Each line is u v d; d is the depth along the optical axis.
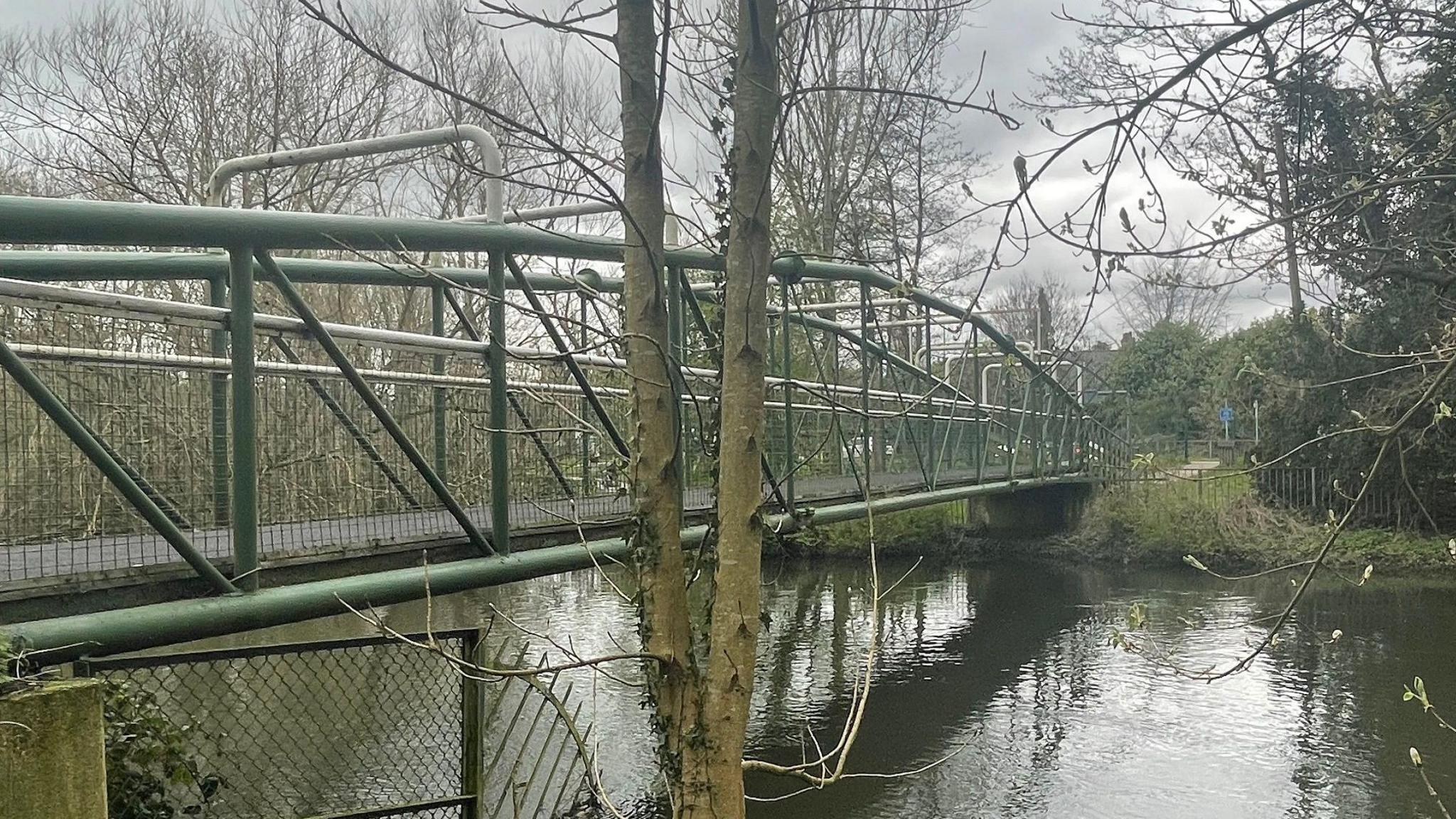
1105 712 10.83
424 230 4.68
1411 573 18.50
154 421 3.99
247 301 3.89
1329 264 5.52
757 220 3.26
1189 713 10.78
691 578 3.76
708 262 6.45
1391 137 5.59
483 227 4.96
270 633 9.66
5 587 3.35
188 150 18.80
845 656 13.46
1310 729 10.20
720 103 3.88
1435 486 19.00
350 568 4.46
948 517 22.67
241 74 19.36
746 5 3.17
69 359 3.72
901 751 9.57
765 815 8.01
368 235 4.46
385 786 5.78
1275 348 20.42
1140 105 3.84
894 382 11.95
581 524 4.97
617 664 10.73
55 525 3.72
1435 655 13.05
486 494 5.29
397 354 5.59
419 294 18.56
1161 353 36.94
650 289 3.47
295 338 4.45
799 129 21.56
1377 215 5.79
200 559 3.64
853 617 16.12
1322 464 19.64
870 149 19.19
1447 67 6.61
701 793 3.24
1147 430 36.34
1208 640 14.10
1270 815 8.10
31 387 3.19
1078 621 15.61
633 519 3.53
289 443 4.40
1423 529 19.22
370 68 19.23
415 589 4.36
